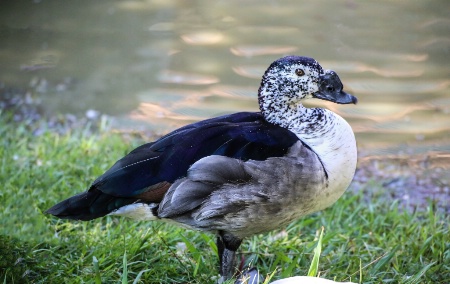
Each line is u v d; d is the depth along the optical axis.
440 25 16.72
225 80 14.26
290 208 8.00
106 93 13.93
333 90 8.27
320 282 7.00
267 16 17.20
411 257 9.05
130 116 13.16
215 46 15.65
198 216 7.89
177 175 7.77
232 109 13.23
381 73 14.54
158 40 15.95
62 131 12.57
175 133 8.05
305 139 8.09
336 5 17.94
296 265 8.65
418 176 11.55
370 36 16.12
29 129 12.57
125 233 9.23
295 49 15.45
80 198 7.87
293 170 7.80
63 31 16.31
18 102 13.53
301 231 9.80
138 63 14.97
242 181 7.76
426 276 8.60
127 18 17.02
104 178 7.83
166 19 16.98
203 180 7.71
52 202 9.86
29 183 10.35
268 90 8.30
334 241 9.34
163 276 8.45
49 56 15.24
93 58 15.17
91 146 11.61
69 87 14.14
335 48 15.54
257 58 15.08
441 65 14.90
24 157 11.14
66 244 9.00
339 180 8.12
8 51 15.40
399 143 12.47
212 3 18.03
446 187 11.24
